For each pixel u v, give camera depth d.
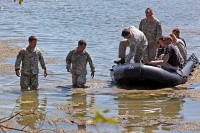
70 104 18.06
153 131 15.00
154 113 17.03
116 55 29.80
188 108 17.73
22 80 20.19
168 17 61.81
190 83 22.06
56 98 19.02
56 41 36.12
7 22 49.47
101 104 18.16
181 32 44.03
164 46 22.16
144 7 79.44
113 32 42.94
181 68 22.84
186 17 61.91
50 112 16.88
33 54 20.16
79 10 68.81
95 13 64.31
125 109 17.48
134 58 22.14
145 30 23.66
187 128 15.31
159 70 20.73
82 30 44.06
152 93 20.03
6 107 17.50
